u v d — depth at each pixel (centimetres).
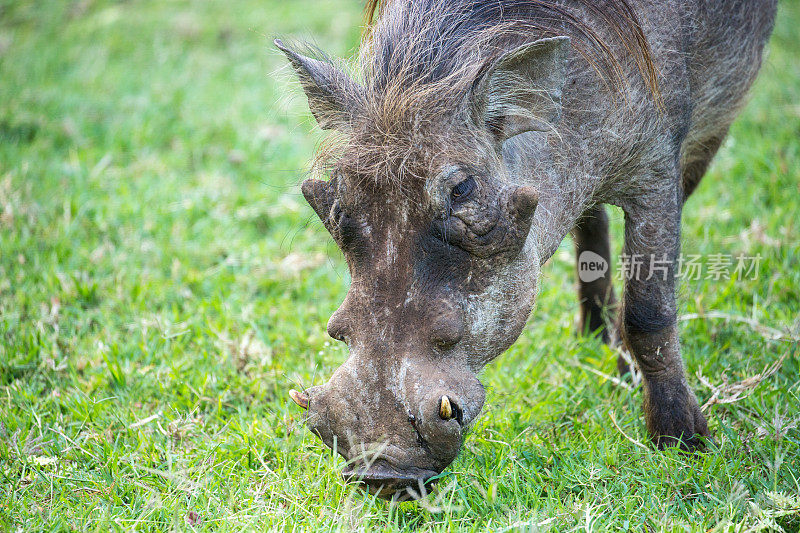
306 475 1216
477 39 1068
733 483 1148
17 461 1288
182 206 2216
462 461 1228
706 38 1342
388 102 998
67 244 2008
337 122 1056
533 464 1226
